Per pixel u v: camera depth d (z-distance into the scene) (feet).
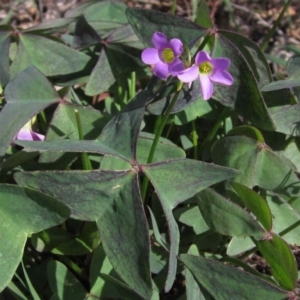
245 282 0.85
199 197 0.92
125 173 0.83
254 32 1.65
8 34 1.11
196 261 0.87
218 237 1.04
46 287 1.01
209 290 0.87
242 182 0.98
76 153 1.01
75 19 1.13
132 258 0.82
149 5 1.69
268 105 1.08
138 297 0.87
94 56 1.18
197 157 1.13
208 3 1.69
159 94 0.99
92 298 0.93
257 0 1.72
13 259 0.84
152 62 0.91
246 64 0.97
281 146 1.08
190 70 0.87
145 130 1.16
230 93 1.01
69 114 1.01
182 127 1.15
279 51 1.57
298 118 1.01
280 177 1.00
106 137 0.92
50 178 0.82
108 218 0.84
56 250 0.99
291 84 0.99
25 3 1.66
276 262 0.89
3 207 0.85
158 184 0.85
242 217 0.89
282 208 1.03
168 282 0.81
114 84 1.20
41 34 1.16
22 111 0.94
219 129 1.15
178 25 1.01
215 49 1.00
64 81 1.15
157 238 0.92
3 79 1.07
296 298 0.84
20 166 1.01
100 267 0.95
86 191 0.83
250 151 0.98
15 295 0.93
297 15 1.70
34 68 0.99
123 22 1.32
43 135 1.08
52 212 0.82
